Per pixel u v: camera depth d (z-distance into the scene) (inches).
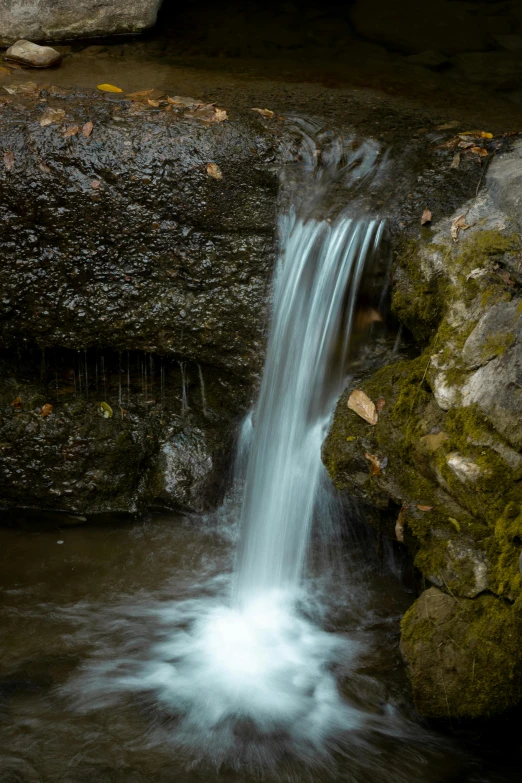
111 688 135.3
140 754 122.8
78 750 123.0
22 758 121.0
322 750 124.9
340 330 157.1
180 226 165.2
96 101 179.8
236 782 118.6
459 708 119.8
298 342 160.7
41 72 204.7
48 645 144.0
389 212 154.3
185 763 121.5
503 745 125.0
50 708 130.6
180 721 129.3
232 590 159.9
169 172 163.0
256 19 255.3
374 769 121.6
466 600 122.6
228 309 166.9
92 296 168.7
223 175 163.8
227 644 146.5
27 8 217.2
